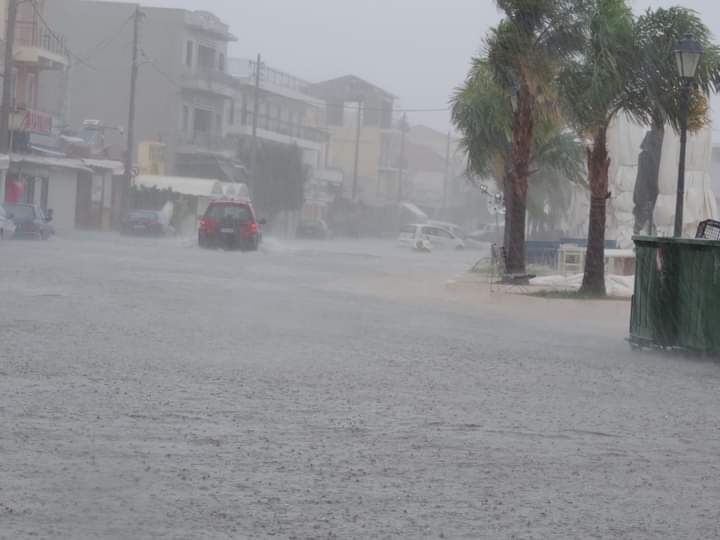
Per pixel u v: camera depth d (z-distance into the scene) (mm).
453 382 22469
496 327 36188
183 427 16188
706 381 24844
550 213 98625
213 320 33000
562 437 16797
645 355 29750
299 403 18922
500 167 71000
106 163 139750
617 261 63375
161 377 21156
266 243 119562
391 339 30344
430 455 14977
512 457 15078
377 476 13562
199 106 177875
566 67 51875
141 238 119000
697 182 62594
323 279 58156
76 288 41938
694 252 29000
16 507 11352
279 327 32000
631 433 17453
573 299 47969
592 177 51156
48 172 128250
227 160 176625
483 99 68812
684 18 51031
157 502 11844
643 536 11297
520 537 11102
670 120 52094
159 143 163250
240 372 22422
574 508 12367
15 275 46812
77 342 25984
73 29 171875
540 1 52938
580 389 22438
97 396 18531
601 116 50438
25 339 25922
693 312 28984
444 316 39250
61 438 14891
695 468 14875
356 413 18156
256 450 14805
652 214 65125
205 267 62750
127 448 14500
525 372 24703
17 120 118188
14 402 17484
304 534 10875
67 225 134250
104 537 10477
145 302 37750
